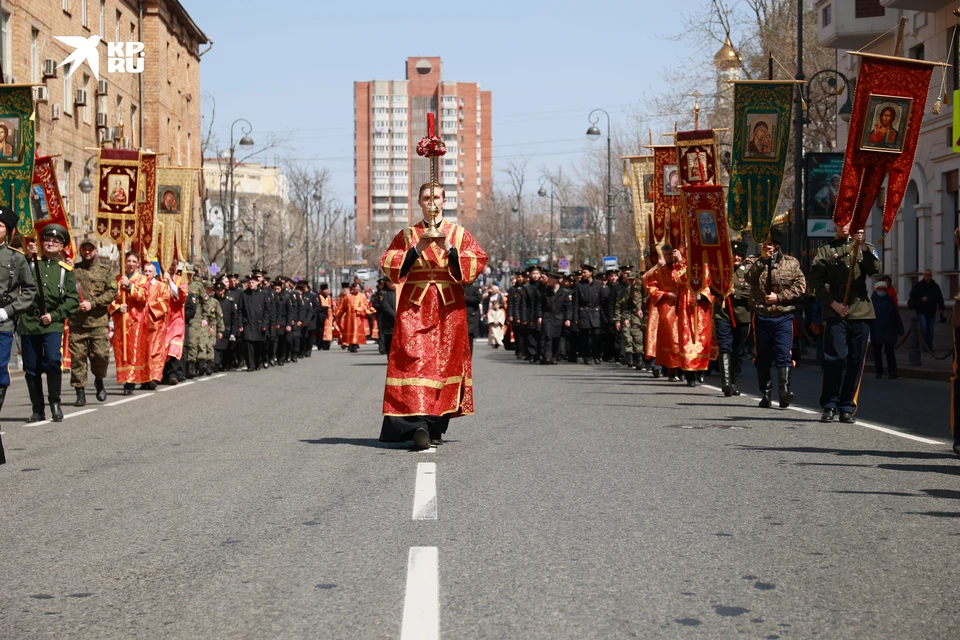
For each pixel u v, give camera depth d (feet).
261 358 97.14
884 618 17.66
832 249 44.73
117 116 164.14
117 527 24.71
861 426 43.68
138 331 65.26
